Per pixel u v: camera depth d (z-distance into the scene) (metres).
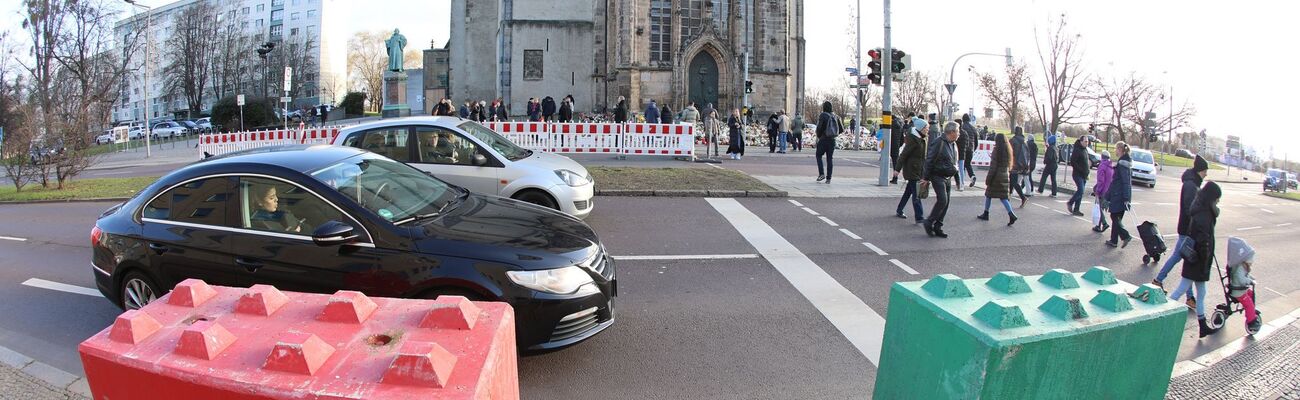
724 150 27.98
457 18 51.19
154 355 2.19
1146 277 8.34
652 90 42.41
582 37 46.41
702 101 43.62
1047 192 17.81
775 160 23.06
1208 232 6.22
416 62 91.62
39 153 16.30
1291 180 32.91
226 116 50.75
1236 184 36.03
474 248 4.74
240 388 2.02
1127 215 14.20
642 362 5.12
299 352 2.04
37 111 18.27
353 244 4.77
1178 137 67.44
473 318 2.32
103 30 48.62
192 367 2.10
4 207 13.70
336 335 2.27
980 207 13.38
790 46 48.03
